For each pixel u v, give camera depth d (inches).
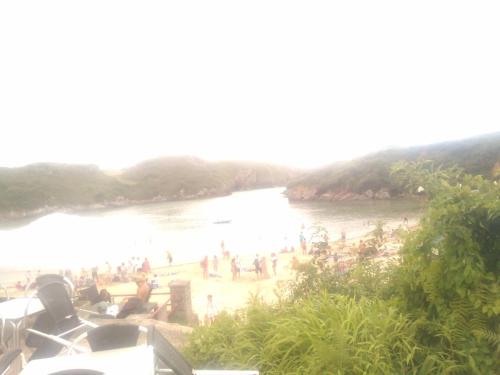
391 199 4104.3
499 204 116.8
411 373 115.3
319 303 151.6
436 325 123.9
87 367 94.8
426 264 129.9
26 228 890.1
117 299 851.4
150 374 93.1
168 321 408.2
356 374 110.7
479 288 117.6
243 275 1136.2
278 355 128.2
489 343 116.2
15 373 116.3
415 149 4089.6
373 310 135.4
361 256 204.5
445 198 127.8
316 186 4886.8
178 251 1947.6
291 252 1594.5
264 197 7017.7
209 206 5979.3
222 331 153.1
